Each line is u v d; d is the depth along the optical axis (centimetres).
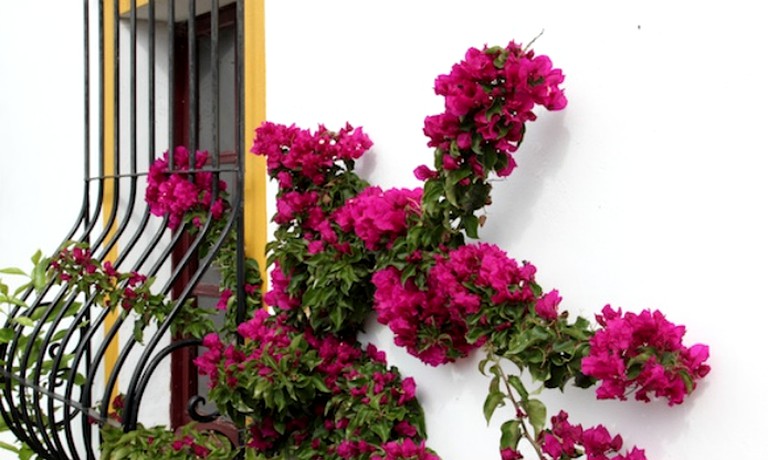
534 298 159
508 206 181
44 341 255
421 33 200
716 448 144
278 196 221
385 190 210
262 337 216
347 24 219
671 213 152
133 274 241
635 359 141
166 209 246
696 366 142
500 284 158
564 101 160
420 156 200
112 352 295
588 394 167
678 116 151
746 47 142
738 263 142
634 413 158
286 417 218
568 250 169
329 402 205
